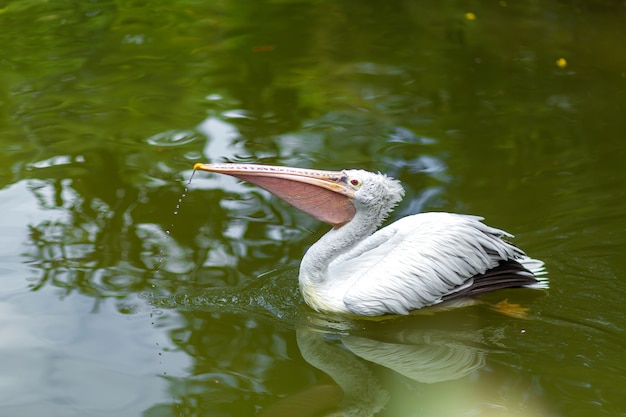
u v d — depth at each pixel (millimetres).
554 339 8211
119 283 9062
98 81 14445
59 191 10883
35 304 8625
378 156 11875
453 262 8820
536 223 10156
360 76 14758
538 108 13453
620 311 8578
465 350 8195
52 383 7438
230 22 17500
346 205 8984
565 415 7117
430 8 18438
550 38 16562
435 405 7348
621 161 11688
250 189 11234
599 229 9992
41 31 16766
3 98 13648
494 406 7281
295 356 8070
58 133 12508
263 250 9828
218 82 14477
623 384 7504
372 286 8711
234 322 8531
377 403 7398
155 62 15297
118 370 7676
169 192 10977
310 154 11875
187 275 9266
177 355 7945
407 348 8336
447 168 11578
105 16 17734
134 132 12570
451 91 14141
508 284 9031
